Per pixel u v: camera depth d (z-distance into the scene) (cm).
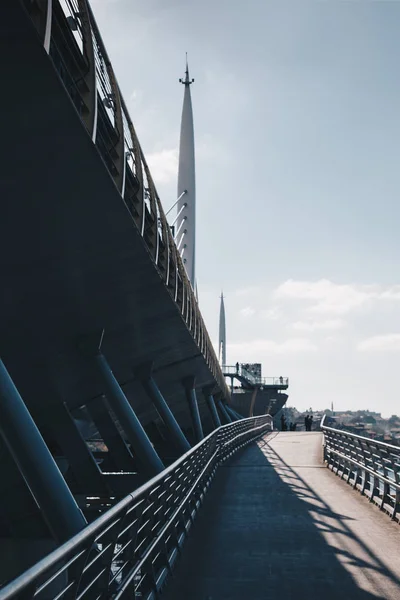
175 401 3294
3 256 1080
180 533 1235
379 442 1588
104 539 668
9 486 1302
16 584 343
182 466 1282
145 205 1436
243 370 9169
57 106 820
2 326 1271
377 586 920
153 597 830
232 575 980
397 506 1459
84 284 1316
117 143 1137
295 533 1307
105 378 1531
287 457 3127
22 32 700
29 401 1598
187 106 7050
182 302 1983
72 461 1625
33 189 960
